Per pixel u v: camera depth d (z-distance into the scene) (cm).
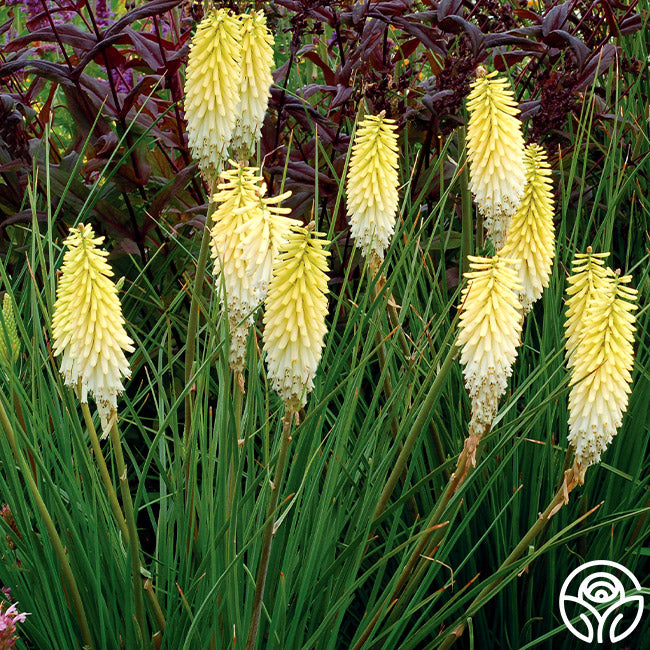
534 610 134
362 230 119
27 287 139
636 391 134
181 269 155
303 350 105
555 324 135
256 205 106
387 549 122
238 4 151
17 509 119
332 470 117
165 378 152
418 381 134
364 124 118
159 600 122
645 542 137
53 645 119
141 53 154
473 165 118
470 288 108
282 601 114
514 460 130
